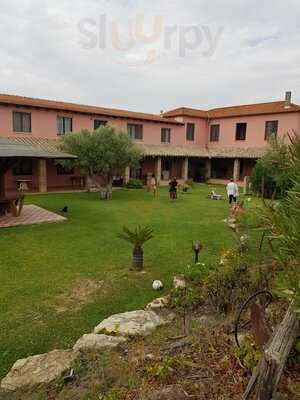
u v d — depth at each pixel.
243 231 5.49
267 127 27.61
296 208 2.13
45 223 11.21
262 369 2.22
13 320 4.71
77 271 6.67
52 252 7.91
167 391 2.68
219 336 3.51
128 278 6.36
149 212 14.02
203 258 7.60
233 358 3.01
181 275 6.12
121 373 3.05
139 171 28.55
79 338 4.19
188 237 9.62
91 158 16.88
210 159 31.41
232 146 30.39
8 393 3.03
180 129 30.55
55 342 4.17
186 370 2.95
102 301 5.36
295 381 2.49
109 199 17.94
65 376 3.15
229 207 15.60
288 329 2.34
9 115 20.70
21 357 3.85
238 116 29.44
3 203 12.10
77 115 23.66
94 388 2.91
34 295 5.54
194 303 4.75
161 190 23.50
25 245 8.48
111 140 17.20
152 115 29.70
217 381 2.75
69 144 17.06
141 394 2.69
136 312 4.63
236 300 4.38
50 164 23.00
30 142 20.88
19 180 21.11
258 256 4.89
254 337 2.88
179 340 3.62
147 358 3.27
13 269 6.72
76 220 11.85
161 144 29.25
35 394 2.97
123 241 8.98
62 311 5.01
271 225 2.31
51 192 20.88
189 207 15.62
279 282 2.31
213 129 32.00
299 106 27.36
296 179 2.52
